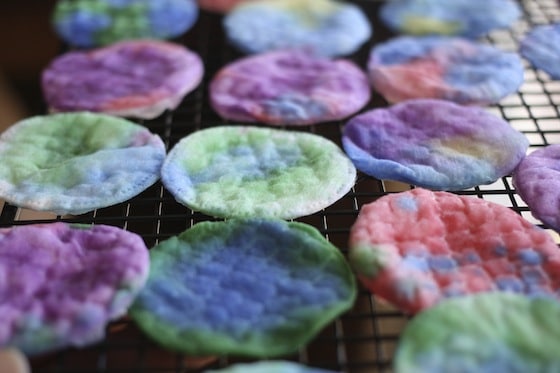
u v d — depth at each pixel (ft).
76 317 0.74
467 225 0.82
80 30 1.16
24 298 0.76
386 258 0.78
